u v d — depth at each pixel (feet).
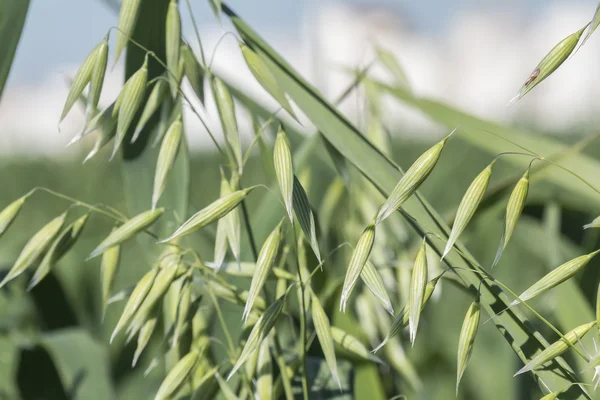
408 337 2.06
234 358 1.70
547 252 2.31
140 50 1.78
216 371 1.69
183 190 1.86
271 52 1.71
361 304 1.98
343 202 2.07
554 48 1.45
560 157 1.96
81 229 1.70
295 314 1.97
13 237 4.84
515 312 1.61
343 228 2.06
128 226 1.66
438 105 1.99
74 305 2.32
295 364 1.74
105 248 1.65
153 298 1.66
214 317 1.85
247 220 1.74
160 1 1.75
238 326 1.85
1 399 2.24
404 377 1.98
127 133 1.84
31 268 2.23
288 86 1.71
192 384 1.74
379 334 1.99
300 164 2.01
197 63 1.68
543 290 1.53
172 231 1.86
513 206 1.50
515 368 2.16
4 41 1.72
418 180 1.49
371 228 1.53
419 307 1.51
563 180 1.97
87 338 2.21
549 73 1.46
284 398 1.84
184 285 1.68
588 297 2.04
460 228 1.50
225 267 1.73
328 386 1.87
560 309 1.92
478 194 1.50
